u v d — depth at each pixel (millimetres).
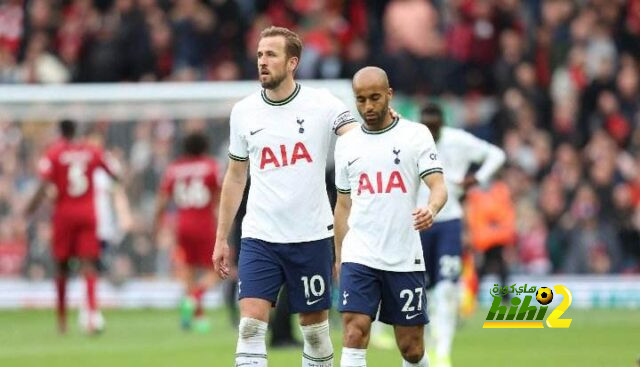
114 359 45812
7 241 70125
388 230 31125
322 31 78938
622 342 50188
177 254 59344
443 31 83562
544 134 74562
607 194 69688
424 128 31484
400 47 79375
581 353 46531
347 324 31125
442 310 41938
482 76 79188
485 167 43531
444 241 42312
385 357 45844
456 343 50344
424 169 31094
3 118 71250
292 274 31844
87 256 56438
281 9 83375
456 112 75875
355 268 31125
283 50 31562
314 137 31781
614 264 68625
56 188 56594
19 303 70062
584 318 60156
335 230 32125
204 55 82188
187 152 58562
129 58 81438
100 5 86188
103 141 71625
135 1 82750
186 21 82125
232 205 32406
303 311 31969
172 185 58469
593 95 76438
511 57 77562
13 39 83750
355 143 31500
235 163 32375
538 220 68875
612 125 75125
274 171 31734
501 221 61688
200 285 57750
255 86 71875
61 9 84812
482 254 62750
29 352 48469
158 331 57094
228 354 47125
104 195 61094
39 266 70062
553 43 80188
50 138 71250
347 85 64812
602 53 80000
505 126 74438
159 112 71750
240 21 82625
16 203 70250
